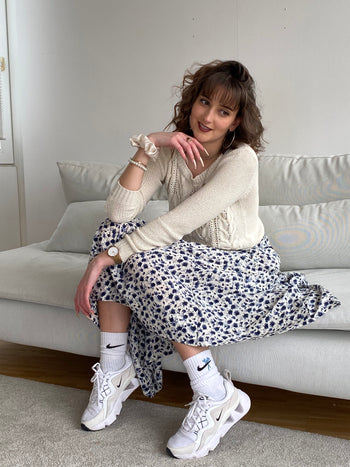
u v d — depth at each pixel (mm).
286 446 1525
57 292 1873
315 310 1525
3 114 3230
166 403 1832
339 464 1423
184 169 1605
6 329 2014
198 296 1510
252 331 1531
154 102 2941
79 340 1879
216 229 1586
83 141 3154
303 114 2645
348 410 1795
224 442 1555
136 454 1479
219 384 1509
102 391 1598
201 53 2805
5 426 1643
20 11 3199
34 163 3305
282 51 2641
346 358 1528
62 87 3158
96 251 1585
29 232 3393
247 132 1569
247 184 1547
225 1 2717
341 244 1960
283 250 2014
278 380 1607
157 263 1475
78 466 1421
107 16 2988
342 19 2514
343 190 2098
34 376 2094
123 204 1554
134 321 1634
